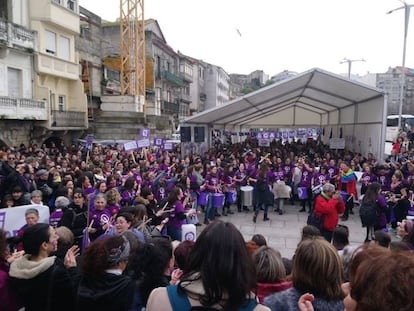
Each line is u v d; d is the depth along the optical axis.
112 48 40.62
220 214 12.77
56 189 9.46
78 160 14.70
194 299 1.92
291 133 29.28
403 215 9.77
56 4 24.62
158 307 1.95
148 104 42.12
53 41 25.80
